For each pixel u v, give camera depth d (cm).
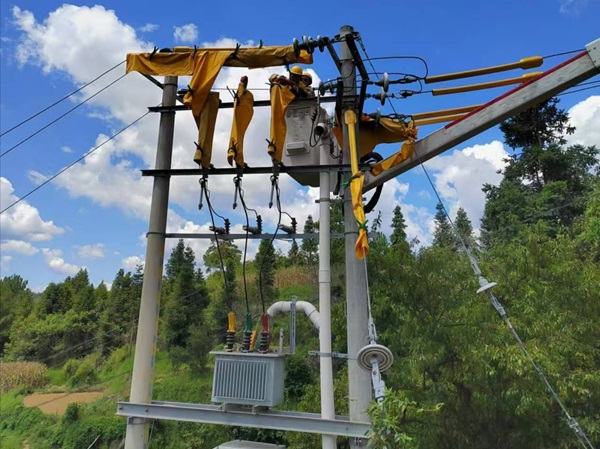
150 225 506
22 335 4006
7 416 2480
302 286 2580
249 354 450
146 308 483
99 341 3453
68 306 4644
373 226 1405
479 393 649
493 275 759
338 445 955
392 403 347
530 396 586
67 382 2961
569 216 2395
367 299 430
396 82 484
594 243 1206
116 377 2814
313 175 505
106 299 4416
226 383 447
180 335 2578
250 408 447
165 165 520
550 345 622
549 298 710
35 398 2695
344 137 477
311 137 475
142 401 465
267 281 2392
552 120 2852
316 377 1589
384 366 372
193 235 507
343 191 485
